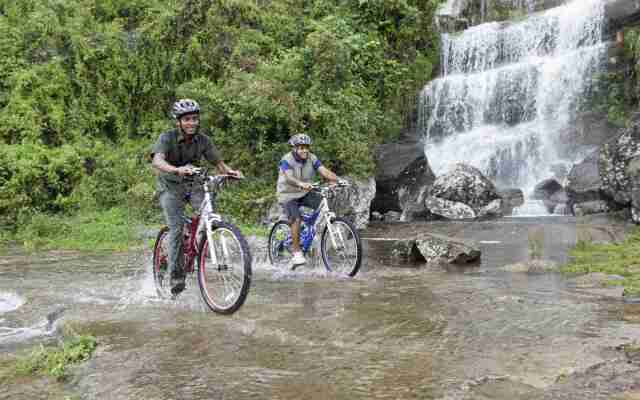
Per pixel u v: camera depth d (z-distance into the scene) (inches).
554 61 630.5
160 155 174.7
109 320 168.9
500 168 600.4
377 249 349.1
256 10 589.3
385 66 644.1
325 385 112.6
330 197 448.1
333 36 518.9
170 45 563.8
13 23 533.3
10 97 483.8
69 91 514.0
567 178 499.8
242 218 447.8
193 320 167.3
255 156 485.1
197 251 186.1
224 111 494.3
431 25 708.0
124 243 374.6
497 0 772.6
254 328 156.3
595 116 598.2
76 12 560.7
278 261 283.0
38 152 456.1
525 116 637.9
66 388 117.6
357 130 521.7
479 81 661.3
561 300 187.8
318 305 187.5
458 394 106.2
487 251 319.9
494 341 141.3
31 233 389.4
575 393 106.0
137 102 556.7
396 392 108.0
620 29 609.3
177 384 115.0
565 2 732.7
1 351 144.8
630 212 414.0
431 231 416.5
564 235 356.5
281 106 472.4
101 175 483.5
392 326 157.8
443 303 187.0
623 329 149.8
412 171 536.1
